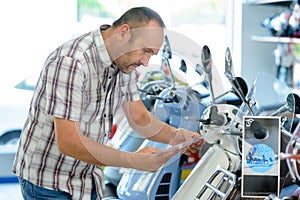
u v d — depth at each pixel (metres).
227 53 1.45
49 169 1.78
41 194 1.80
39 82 1.73
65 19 3.76
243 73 3.94
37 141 1.76
